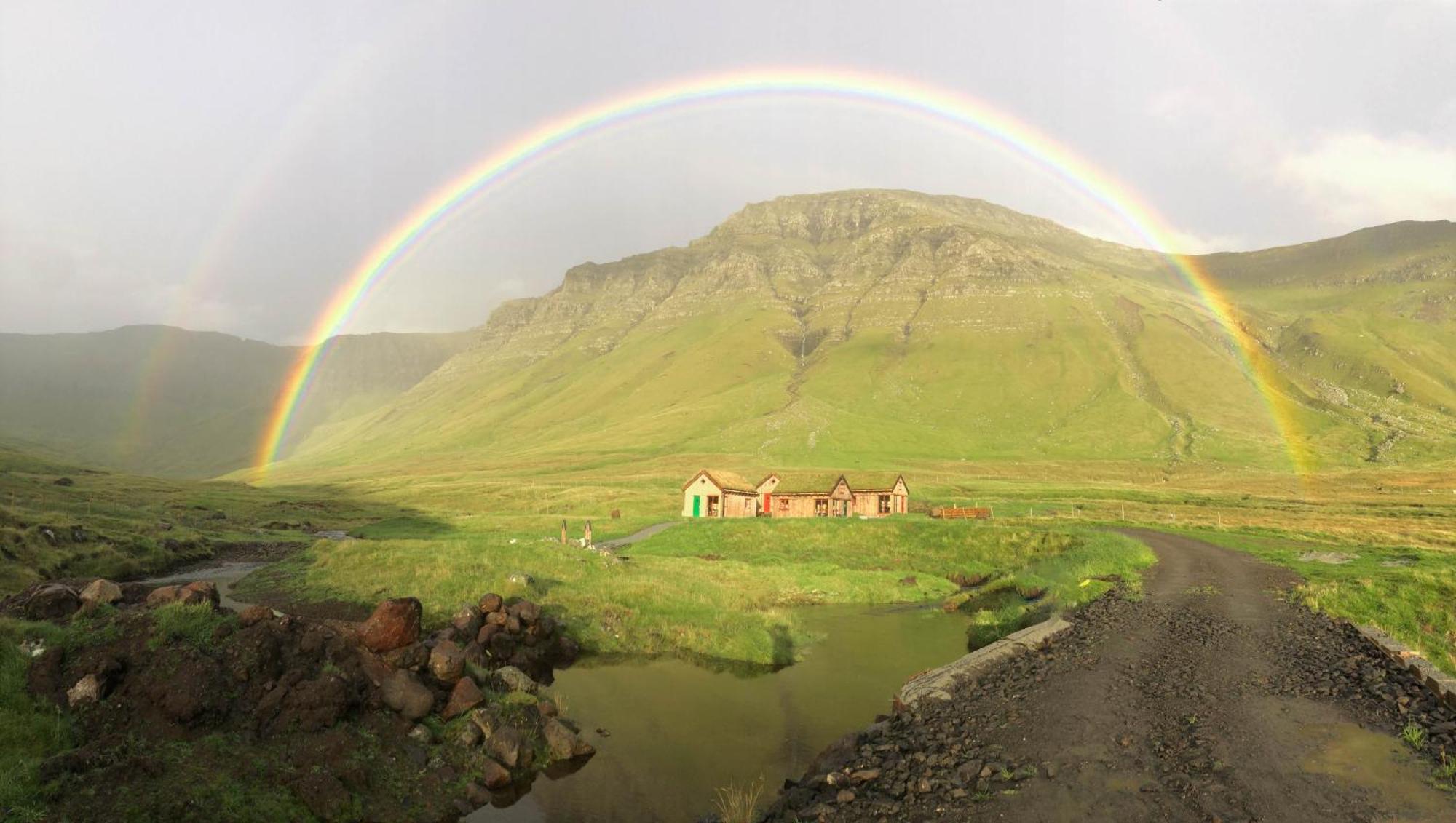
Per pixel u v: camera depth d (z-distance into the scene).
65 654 14.18
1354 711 13.64
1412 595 24.48
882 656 27.89
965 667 18.80
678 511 90.31
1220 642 20.02
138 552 45.38
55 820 10.96
